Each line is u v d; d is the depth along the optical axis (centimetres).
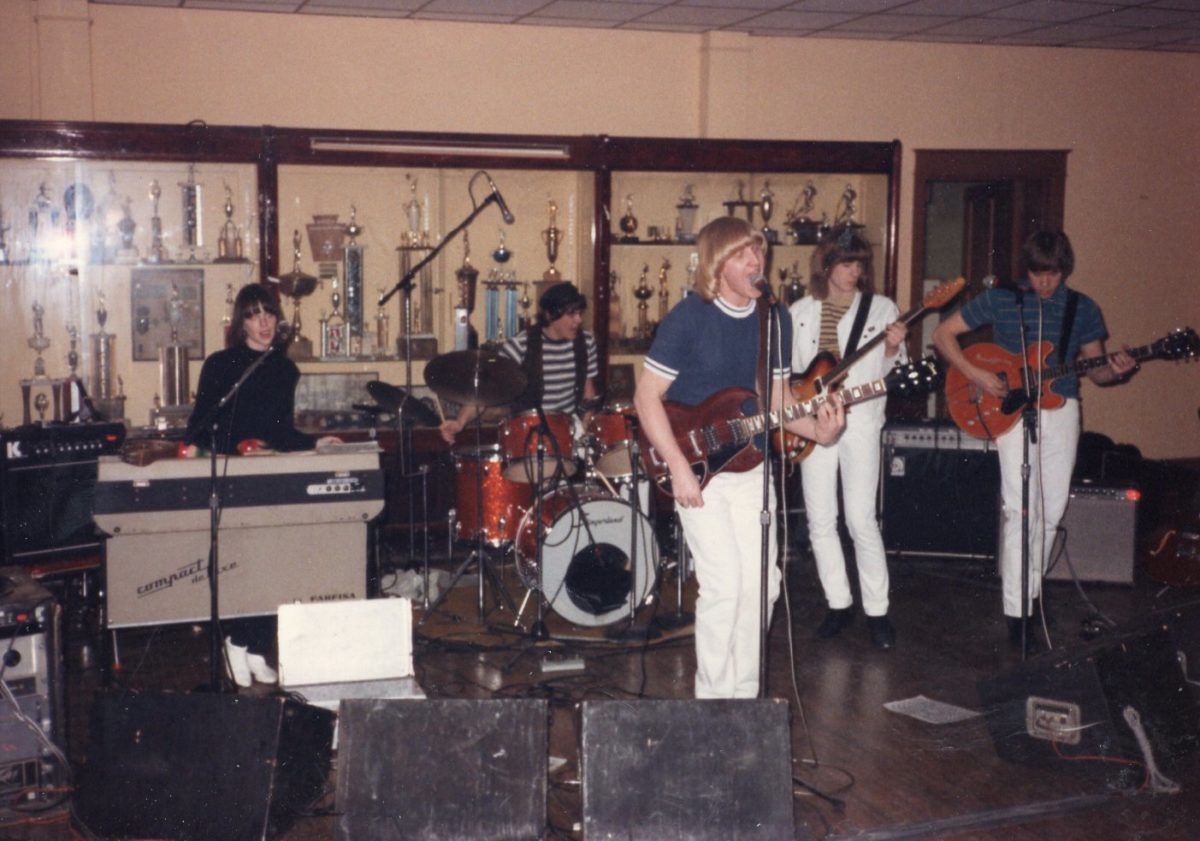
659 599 523
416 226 632
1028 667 352
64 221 564
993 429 460
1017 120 752
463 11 606
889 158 666
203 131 554
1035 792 337
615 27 654
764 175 682
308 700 364
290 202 607
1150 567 571
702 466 331
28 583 332
